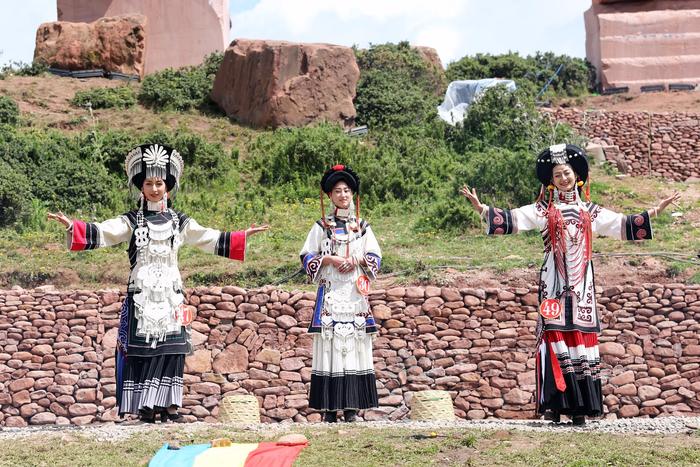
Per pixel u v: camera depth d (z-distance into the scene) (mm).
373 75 30078
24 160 23031
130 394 9805
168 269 10039
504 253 19188
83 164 23500
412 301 15594
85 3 33281
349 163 24250
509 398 15211
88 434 9078
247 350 15336
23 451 8344
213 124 27516
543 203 10273
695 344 15516
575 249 10039
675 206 22922
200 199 22531
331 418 10609
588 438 8695
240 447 8078
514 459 7914
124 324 9961
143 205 10172
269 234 20797
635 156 28656
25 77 30688
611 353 15461
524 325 15516
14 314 15477
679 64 34625
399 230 21438
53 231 20922
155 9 33094
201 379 15164
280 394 15180
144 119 27531
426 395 12938
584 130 28922
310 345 15375
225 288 15578
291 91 27250
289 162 24422
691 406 15305
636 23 34938
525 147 25906
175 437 8781
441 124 27406
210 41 33094
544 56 36062
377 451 8227
